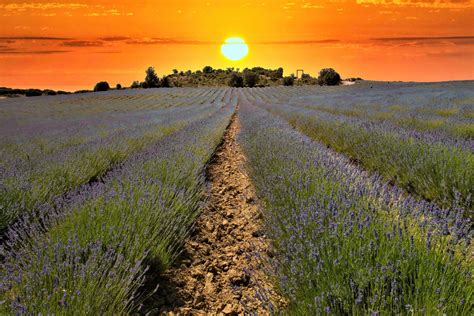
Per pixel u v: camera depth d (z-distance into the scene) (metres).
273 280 2.28
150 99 59.50
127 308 2.12
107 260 2.22
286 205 3.22
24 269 2.13
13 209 3.69
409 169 4.80
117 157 7.54
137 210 3.08
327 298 1.74
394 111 14.35
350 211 2.48
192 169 5.36
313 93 63.00
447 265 1.70
